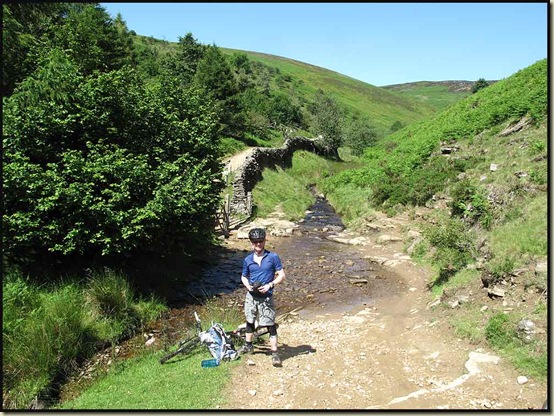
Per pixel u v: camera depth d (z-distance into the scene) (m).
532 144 17.53
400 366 7.13
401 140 45.97
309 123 74.69
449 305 9.52
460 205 15.89
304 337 8.84
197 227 13.53
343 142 67.44
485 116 26.48
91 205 10.10
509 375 6.29
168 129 13.98
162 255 13.26
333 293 13.19
